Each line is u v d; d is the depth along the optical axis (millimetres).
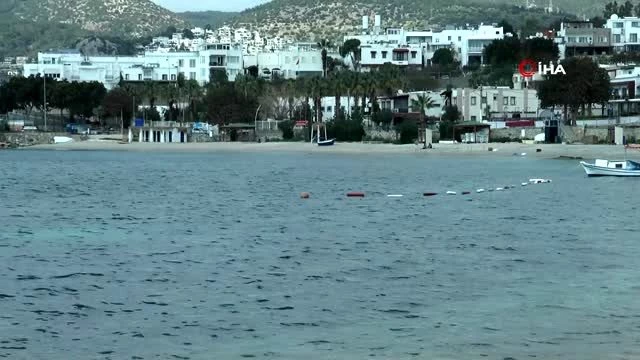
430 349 56219
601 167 186125
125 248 95938
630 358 54219
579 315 63938
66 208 137875
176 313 65500
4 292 72812
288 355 55312
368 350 56156
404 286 74000
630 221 115938
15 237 105438
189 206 138875
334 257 88562
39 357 55406
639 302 67625
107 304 68375
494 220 118188
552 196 149250
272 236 104125
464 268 81938
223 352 56031
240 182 181625
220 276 78938
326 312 65312
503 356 54781
